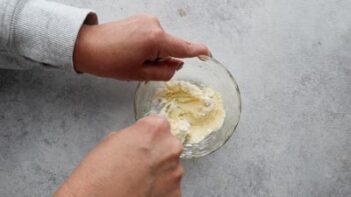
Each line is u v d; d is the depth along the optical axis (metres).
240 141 0.58
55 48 0.51
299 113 0.59
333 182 0.58
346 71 0.59
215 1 0.60
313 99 0.59
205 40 0.59
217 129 0.56
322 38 0.60
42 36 0.51
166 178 0.47
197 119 0.56
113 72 0.54
